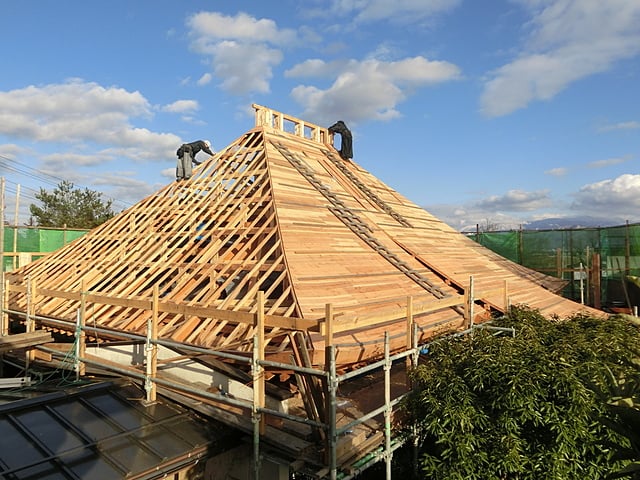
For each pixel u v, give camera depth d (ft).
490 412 19.25
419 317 31.24
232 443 21.86
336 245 35.58
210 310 22.25
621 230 72.02
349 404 25.27
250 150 48.06
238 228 35.24
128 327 29.81
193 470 21.89
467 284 39.34
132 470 18.38
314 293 27.55
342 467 18.88
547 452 17.67
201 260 33.09
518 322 30.14
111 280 36.45
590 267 75.66
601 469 17.99
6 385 27.63
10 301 39.17
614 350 23.88
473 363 20.38
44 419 21.44
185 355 24.79
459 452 18.19
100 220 134.62
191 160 50.21
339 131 63.36
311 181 45.73
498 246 86.84
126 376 27.48
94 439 20.11
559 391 18.26
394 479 23.99
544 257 81.66
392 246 41.73
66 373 31.07
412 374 22.11
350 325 19.36
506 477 18.49
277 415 19.11
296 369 18.62
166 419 22.48
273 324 19.94
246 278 29.17
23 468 17.54
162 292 32.09
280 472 20.13
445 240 54.13
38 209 129.39
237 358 20.61
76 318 31.60
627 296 59.72
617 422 18.26
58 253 45.91
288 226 34.12
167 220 42.04
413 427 22.62
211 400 23.30
